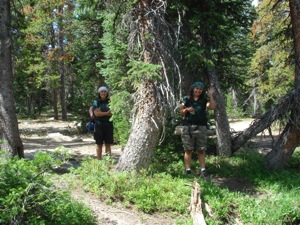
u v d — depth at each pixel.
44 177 4.80
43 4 22.64
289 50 15.09
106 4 8.11
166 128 8.83
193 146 7.62
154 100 7.10
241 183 7.94
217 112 9.70
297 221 6.25
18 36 10.08
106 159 7.36
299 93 8.21
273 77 20.42
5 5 8.07
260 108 28.28
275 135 15.65
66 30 25.78
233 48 12.09
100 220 5.37
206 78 9.96
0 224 3.98
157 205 5.98
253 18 10.28
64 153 4.73
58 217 4.54
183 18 9.09
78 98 20.56
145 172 6.95
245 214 6.19
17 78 26.31
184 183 6.76
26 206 4.15
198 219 5.55
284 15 17.92
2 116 7.90
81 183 6.50
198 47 8.87
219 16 9.12
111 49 10.76
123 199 6.13
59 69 29.66
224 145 9.62
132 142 7.07
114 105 7.28
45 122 29.16
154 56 7.26
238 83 11.18
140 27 7.36
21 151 8.23
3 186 4.31
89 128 8.46
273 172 8.44
